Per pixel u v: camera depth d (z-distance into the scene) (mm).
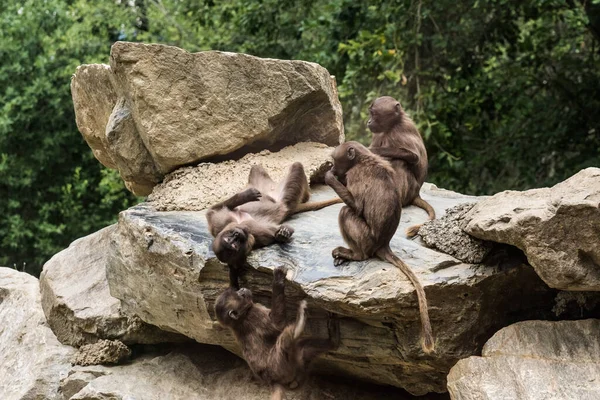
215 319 8930
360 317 7965
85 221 25328
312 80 11094
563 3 17203
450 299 7805
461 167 18266
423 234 8477
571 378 7148
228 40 23219
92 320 10797
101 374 10367
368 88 19797
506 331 7703
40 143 25234
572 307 8078
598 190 7070
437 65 19266
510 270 7898
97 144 12578
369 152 8281
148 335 10633
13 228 24078
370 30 18156
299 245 8594
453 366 7793
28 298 12406
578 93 18641
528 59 19172
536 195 7711
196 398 9719
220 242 8281
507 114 19141
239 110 10844
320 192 10664
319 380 9531
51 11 26047
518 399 7105
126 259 9922
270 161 10922
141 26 28281
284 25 20734
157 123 10547
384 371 8695
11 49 24625
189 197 10203
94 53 25891
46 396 10648
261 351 8227
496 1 18562
